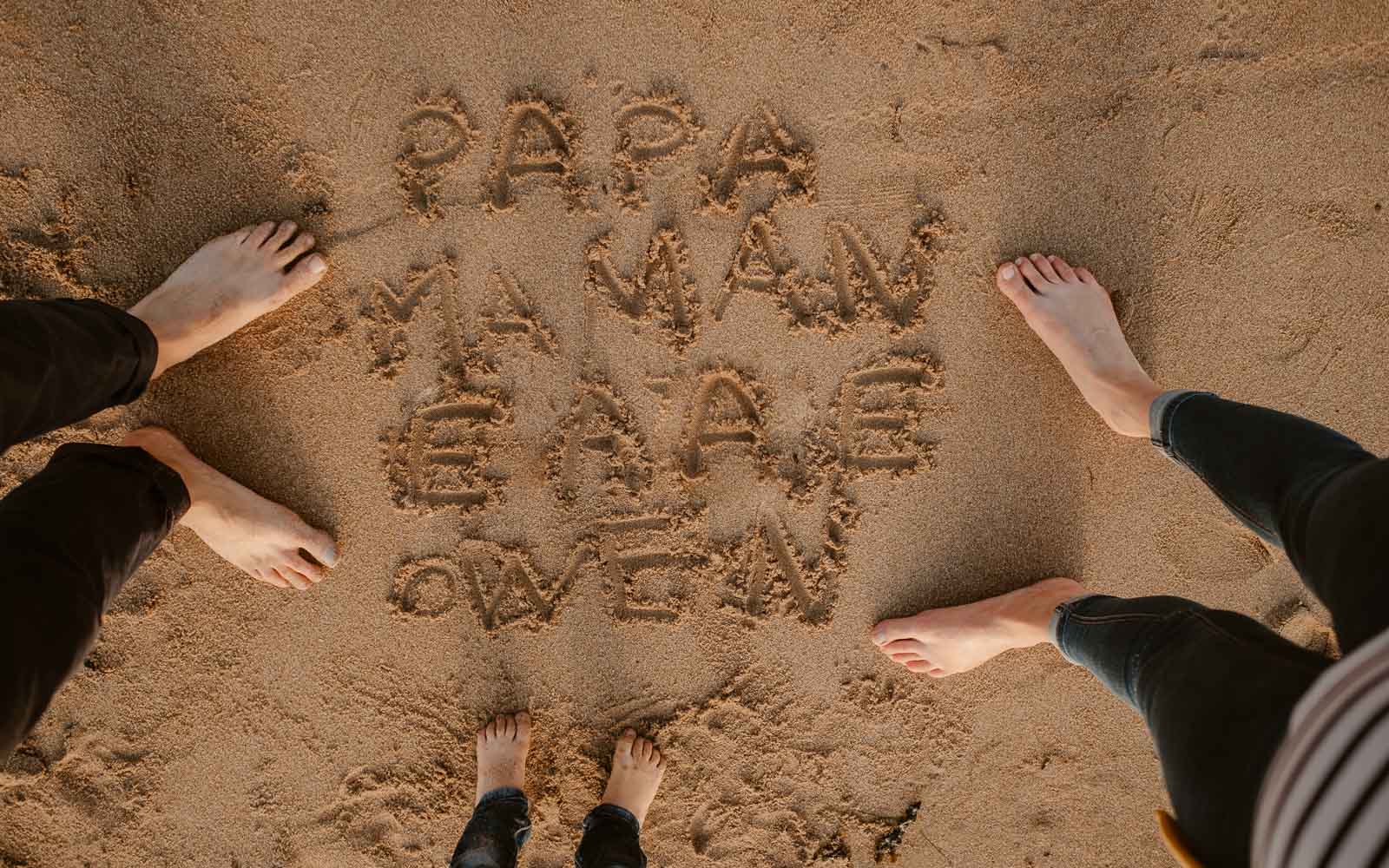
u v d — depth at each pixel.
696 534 1.57
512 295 1.53
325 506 1.55
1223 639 0.89
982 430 1.56
